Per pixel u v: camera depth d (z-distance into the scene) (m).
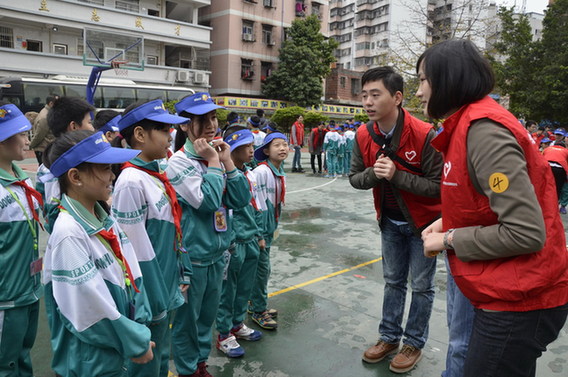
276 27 30.16
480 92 1.59
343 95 37.38
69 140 1.72
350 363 3.00
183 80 25.31
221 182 2.46
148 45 25.05
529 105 21.67
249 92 29.19
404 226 2.89
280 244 5.93
